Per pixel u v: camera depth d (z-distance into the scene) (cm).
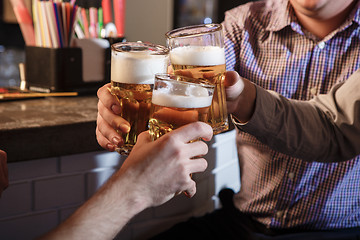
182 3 237
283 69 108
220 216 113
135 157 55
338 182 100
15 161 82
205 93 57
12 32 242
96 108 107
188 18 241
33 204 94
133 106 64
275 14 111
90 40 124
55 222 98
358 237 101
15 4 121
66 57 119
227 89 75
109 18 136
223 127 69
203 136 57
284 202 105
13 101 111
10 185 90
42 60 120
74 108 106
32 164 93
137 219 111
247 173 112
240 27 113
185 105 56
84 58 124
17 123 86
